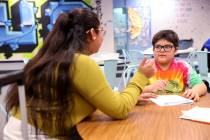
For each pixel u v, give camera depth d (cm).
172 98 150
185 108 132
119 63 424
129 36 588
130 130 103
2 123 133
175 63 186
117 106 112
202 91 159
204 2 595
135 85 125
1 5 508
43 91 108
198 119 112
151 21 594
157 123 111
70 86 109
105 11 557
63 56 110
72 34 116
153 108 134
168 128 104
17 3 513
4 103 121
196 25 603
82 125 111
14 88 103
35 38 525
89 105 115
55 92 108
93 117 120
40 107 109
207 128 103
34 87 109
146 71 127
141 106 138
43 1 523
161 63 183
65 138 113
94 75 109
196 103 142
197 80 174
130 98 119
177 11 596
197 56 404
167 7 593
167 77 180
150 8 589
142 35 594
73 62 108
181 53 448
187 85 179
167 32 183
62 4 531
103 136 98
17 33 517
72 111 112
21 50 521
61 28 117
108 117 120
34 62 113
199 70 400
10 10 511
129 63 449
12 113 114
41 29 525
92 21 118
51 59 111
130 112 127
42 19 525
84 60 109
